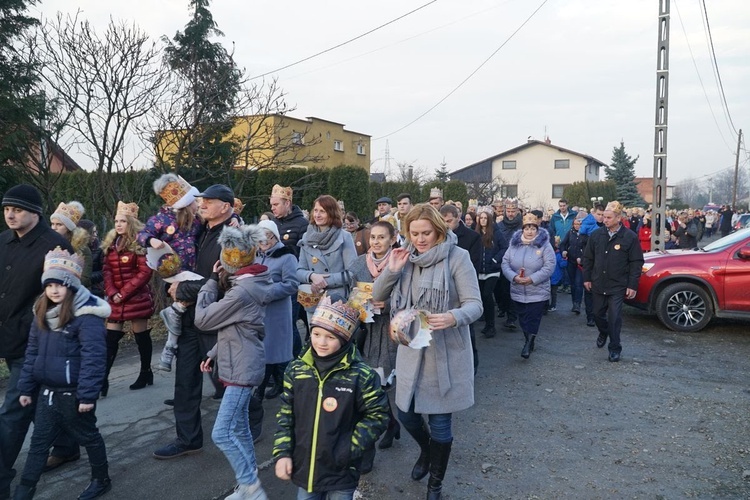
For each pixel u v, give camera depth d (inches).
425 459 140.3
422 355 123.7
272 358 171.2
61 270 123.7
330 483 95.0
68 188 472.7
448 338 124.0
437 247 124.0
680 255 314.3
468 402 123.5
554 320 343.9
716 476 141.6
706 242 1165.7
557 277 368.2
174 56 348.5
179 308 145.0
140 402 197.6
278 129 400.8
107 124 312.3
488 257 288.8
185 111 335.9
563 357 256.5
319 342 96.2
